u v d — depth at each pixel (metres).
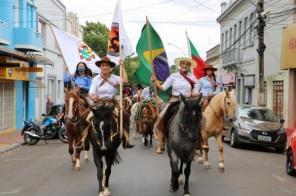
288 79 28.05
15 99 28.97
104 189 9.88
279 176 12.56
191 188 10.70
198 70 15.12
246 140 18.88
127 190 10.41
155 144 19.58
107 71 10.33
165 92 11.88
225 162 15.00
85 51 15.09
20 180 11.88
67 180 11.70
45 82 36.50
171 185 10.17
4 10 26.73
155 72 12.20
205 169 13.35
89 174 12.48
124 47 11.80
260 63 25.09
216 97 13.01
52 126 21.12
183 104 9.59
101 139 9.12
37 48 29.45
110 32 11.78
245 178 12.09
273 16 30.98
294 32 25.33
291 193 10.39
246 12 38.34
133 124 21.12
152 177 11.92
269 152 18.88
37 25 33.50
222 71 48.16
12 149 19.02
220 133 13.10
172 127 9.88
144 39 12.27
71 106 12.60
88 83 13.20
